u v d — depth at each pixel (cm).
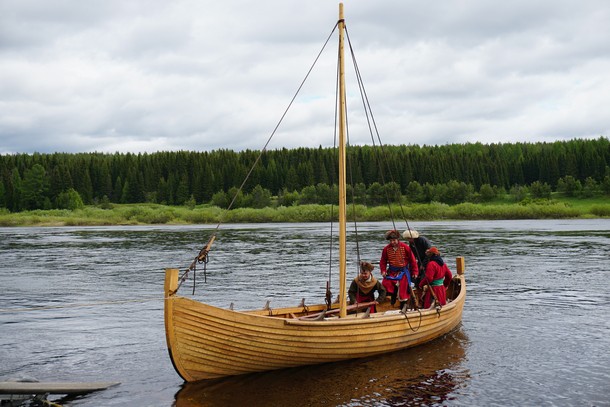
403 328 1115
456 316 1316
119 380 987
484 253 3378
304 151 18562
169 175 16462
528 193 15050
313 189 13100
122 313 1633
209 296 1905
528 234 5238
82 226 9100
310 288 2088
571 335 1302
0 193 13862
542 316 1526
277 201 13525
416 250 1352
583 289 1989
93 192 16612
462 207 10100
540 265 2728
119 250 3872
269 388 915
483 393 905
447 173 16200
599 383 955
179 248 4025
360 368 1027
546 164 17438
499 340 1255
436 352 1145
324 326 986
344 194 1077
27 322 1502
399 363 1062
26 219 9550
